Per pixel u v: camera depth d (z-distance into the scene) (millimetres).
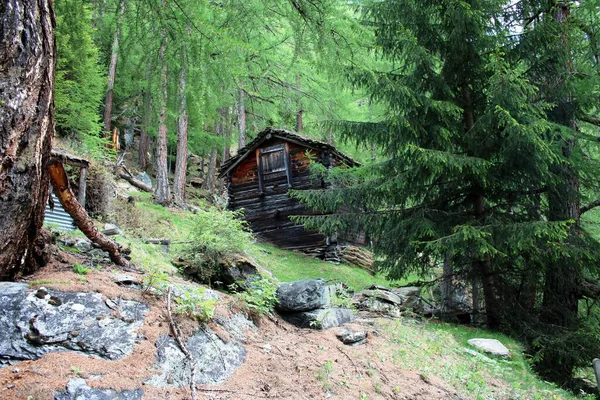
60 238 4789
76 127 13188
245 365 3664
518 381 5594
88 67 11961
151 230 9508
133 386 2742
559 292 8469
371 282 13969
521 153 7562
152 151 26641
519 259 8297
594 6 7984
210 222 6246
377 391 4004
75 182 8492
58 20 3787
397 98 7867
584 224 9867
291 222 15961
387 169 8820
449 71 8828
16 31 2938
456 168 7934
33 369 2561
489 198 8602
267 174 16609
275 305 5578
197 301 3914
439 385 4598
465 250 7727
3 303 2877
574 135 7707
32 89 3068
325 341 4875
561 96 8367
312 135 19844
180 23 3662
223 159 27047
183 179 16547
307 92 16172
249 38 4312
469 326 8273
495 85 7074
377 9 8562
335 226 9195
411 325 7117
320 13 3941
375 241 9258
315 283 5684
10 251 3156
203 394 3027
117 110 22891
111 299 3414
